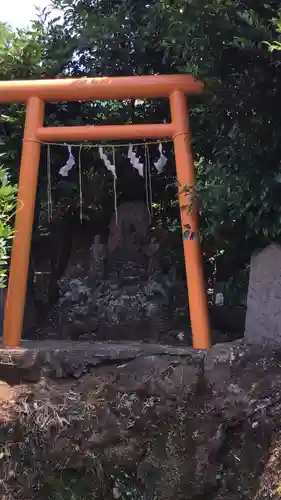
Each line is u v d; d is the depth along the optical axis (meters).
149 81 5.00
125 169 6.47
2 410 3.88
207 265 6.18
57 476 3.77
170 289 5.41
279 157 4.30
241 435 3.65
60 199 6.43
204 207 4.40
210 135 4.87
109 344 4.70
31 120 5.11
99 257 5.64
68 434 3.79
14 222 5.36
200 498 3.62
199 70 4.44
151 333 5.18
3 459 3.73
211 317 5.89
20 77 6.15
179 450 3.72
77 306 5.45
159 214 6.63
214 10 4.08
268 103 4.22
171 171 6.47
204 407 3.82
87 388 4.09
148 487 3.70
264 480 3.36
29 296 6.59
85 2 6.59
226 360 4.01
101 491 3.75
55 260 6.79
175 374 4.01
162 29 5.51
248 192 4.16
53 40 6.54
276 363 4.00
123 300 5.29
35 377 4.30
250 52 4.09
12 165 6.03
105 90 5.05
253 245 4.75
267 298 4.29
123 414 3.87
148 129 5.00
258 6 4.09
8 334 4.89
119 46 6.25
